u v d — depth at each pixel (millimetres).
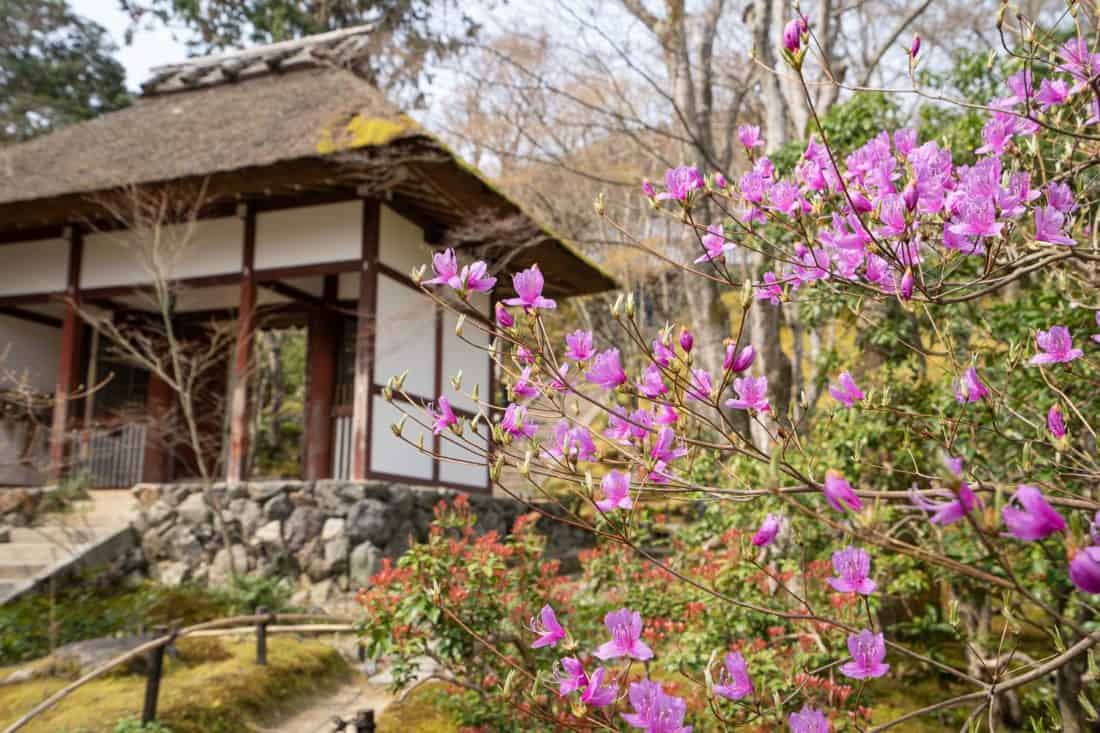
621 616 1166
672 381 1309
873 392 1569
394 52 9070
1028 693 3582
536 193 12180
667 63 7926
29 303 8867
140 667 4539
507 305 1406
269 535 6766
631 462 1339
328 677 4988
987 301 3637
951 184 1387
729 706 2648
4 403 8266
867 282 1582
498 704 3039
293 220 7887
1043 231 1273
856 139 4262
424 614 3098
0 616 5434
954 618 1290
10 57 15883
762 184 1612
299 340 18219
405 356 7848
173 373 9805
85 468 8578
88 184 7543
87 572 6469
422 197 7691
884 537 922
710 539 3971
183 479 9719
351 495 6711
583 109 9531
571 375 1479
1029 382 2604
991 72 3729
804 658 2670
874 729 1182
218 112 9008
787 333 9609
